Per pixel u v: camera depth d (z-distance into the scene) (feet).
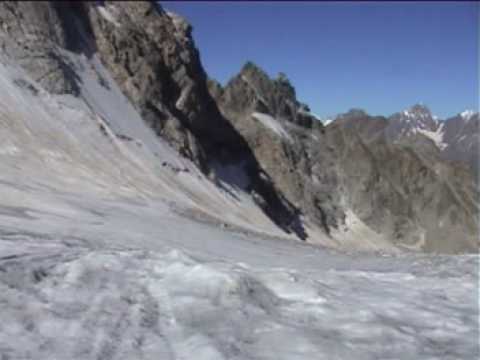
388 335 25.99
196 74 221.46
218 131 226.99
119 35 176.86
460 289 40.68
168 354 21.38
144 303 26.78
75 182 89.81
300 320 27.09
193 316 25.93
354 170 356.38
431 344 25.45
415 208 372.99
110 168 112.27
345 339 24.93
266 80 370.53
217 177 193.88
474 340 26.73
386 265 59.00
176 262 33.88
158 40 203.21
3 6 130.82
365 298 33.68
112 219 67.77
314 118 385.29
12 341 20.15
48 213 61.62
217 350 22.07
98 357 20.22
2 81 108.68
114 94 155.94
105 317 24.08
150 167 132.36
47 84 123.44
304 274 39.06
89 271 30.17
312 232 266.57
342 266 58.08
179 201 120.98
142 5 205.98
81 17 169.17
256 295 29.94
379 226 341.00
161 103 179.73
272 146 311.27
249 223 154.30
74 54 149.28
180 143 172.65
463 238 352.49
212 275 31.24
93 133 121.39
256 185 236.43
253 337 24.12
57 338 21.18
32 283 26.45
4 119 96.73
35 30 135.23
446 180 415.23
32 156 91.81
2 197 64.08
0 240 35.73
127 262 33.45
